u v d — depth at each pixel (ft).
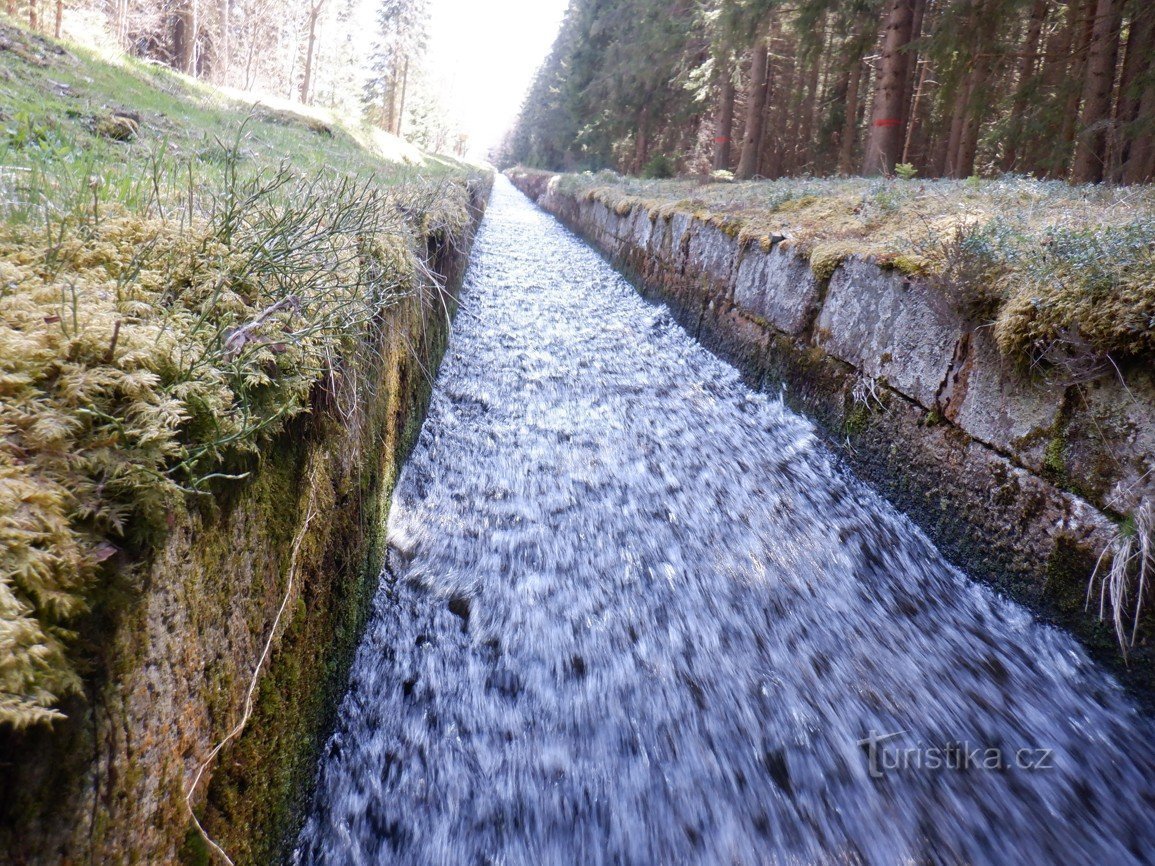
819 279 15.65
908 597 10.18
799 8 37.60
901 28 33.30
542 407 16.66
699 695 8.22
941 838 6.69
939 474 11.34
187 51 56.80
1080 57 29.78
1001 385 10.12
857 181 27.09
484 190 53.11
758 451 14.87
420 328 14.24
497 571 10.32
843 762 7.45
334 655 7.11
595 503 12.47
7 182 5.80
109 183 7.71
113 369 3.92
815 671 8.73
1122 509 8.03
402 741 7.31
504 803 6.91
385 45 140.77
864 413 13.65
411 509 11.59
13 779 2.66
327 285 7.19
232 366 4.75
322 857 5.98
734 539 11.53
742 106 69.26
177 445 3.91
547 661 8.65
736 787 7.14
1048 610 8.89
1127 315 7.89
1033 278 9.65
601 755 7.47
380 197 12.47
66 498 3.24
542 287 29.43
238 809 4.66
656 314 26.86
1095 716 7.73
